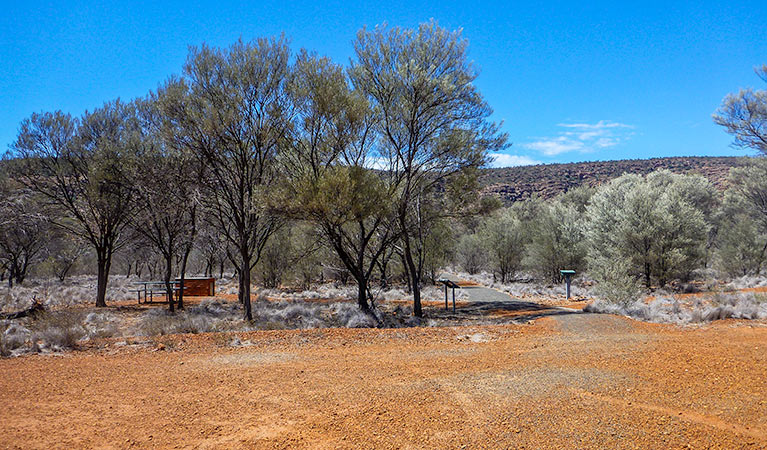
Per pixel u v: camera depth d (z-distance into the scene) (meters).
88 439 4.93
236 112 14.53
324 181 13.94
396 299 25.23
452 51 16.81
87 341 10.41
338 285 32.31
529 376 7.02
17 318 15.17
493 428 5.10
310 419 5.46
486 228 35.28
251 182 15.65
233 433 5.09
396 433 5.03
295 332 11.41
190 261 40.31
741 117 19.77
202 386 6.81
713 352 8.24
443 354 8.86
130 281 38.56
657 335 10.57
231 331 12.42
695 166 87.50
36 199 20.95
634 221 26.30
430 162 17.72
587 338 10.37
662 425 5.08
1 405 5.98
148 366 8.06
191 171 17.33
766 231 33.16
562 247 29.89
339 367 7.89
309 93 15.09
